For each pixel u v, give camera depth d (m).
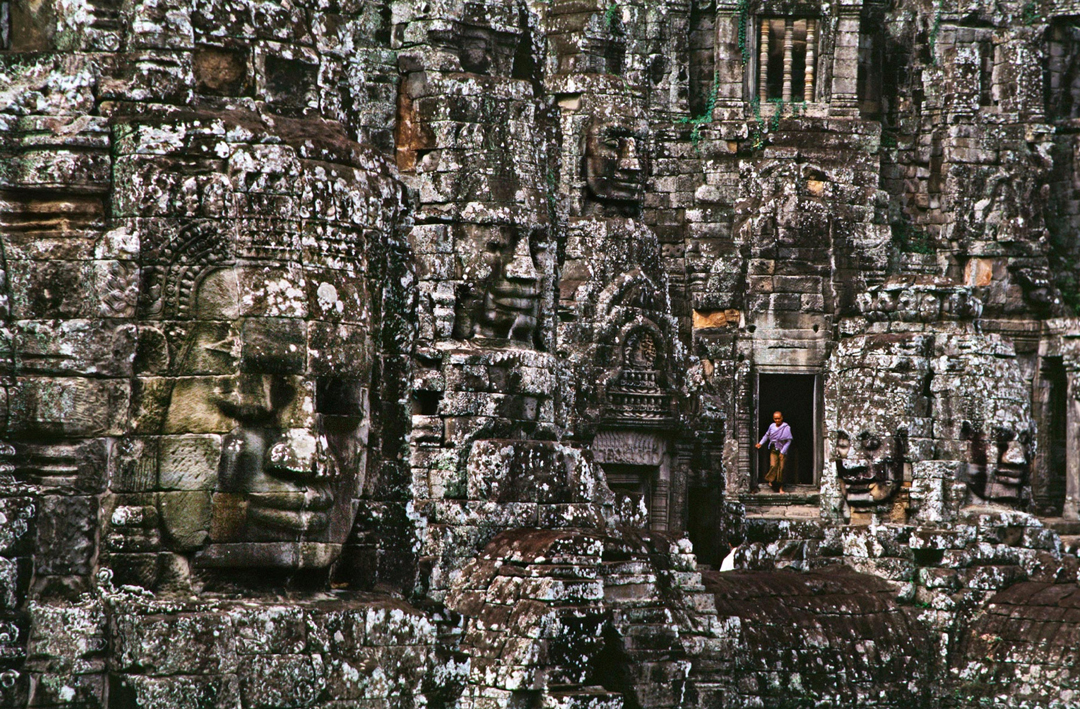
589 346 53.72
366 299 24.72
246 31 24.14
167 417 22.98
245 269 23.19
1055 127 79.88
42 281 22.80
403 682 24.81
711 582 44.12
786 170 77.44
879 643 44.44
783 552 48.78
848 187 77.94
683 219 77.69
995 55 79.62
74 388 22.70
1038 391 77.81
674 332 56.47
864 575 47.03
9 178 22.86
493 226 40.47
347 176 24.53
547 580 34.38
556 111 43.09
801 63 79.88
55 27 23.34
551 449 39.16
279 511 23.25
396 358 26.66
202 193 23.03
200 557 22.97
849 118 78.31
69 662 22.17
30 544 22.55
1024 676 43.78
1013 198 78.62
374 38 40.88
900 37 80.56
